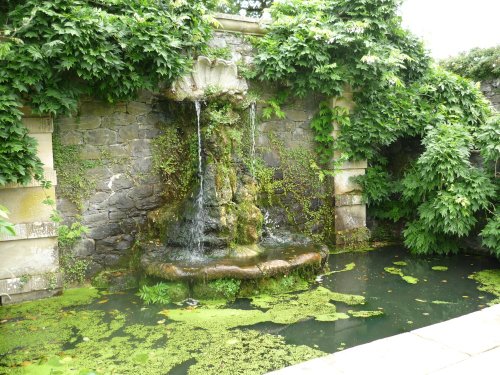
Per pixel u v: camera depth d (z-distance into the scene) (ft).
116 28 13.87
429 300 13.37
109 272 15.64
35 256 14.07
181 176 17.11
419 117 19.48
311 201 19.84
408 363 7.40
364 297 13.62
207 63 16.08
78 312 12.75
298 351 9.96
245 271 13.56
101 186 15.74
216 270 13.41
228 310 12.57
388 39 20.21
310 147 19.81
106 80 14.30
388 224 21.43
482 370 7.13
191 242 15.26
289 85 18.28
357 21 17.37
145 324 11.71
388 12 18.30
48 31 12.65
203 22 16.29
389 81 19.36
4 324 11.93
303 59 17.60
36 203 13.97
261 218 16.39
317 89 18.63
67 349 10.28
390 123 19.16
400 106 19.72
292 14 18.81
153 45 14.07
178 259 14.60
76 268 15.28
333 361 7.51
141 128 16.42
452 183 17.06
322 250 16.25
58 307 13.24
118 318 12.19
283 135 19.22
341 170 19.61
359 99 19.30
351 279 15.48
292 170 19.45
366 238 20.26
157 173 16.87
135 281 15.15
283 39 17.90
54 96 13.25
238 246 15.38
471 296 13.67
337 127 19.43
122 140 16.07
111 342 10.62
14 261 13.79
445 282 15.07
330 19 18.19
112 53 13.76
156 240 16.26
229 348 10.17
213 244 15.06
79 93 14.10
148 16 14.51
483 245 17.30
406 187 18.75
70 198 15.17
